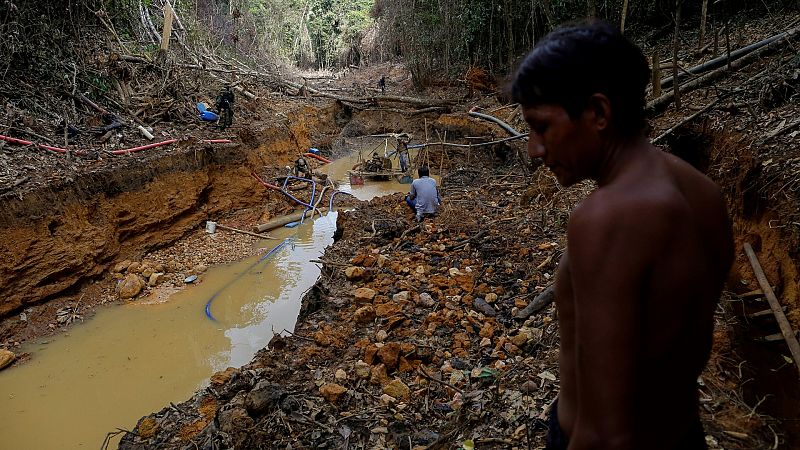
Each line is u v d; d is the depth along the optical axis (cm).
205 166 1077
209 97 1472
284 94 2005
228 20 2486
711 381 284
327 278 638
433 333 479
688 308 89
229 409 398
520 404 336
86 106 1075
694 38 1180
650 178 92
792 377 287
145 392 600
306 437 359
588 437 89
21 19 1020
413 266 632
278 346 491
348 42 3666
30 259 728
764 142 450
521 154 1104
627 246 85
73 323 733
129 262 879
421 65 2203
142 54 1369
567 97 94
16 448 514
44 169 812
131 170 905
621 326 84
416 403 388
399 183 1428
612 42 92
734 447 236
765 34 934
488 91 1861
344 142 1895
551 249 610
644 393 93
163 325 738
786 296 346
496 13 1792
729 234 105
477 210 827
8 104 937
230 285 859
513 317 482
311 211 1184
